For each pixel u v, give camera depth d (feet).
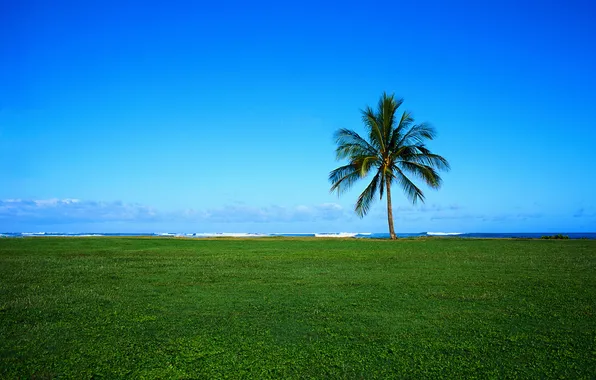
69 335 16.44
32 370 13.35
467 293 23.86
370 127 90.84
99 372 13.26
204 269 33.40
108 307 20.67
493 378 12.89
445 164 87.40
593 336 16.38
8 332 16.78
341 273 31.40
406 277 29.48
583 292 24.06
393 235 86.99
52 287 25.61
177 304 21.31
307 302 21.77
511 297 22.84
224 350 14.99
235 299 22.47
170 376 13.04
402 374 13.17
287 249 52.19
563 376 13.00
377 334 16.66
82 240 63.41
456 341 15.87
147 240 65.00
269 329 17.26
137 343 15.64
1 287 25.54
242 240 70.03
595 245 57.57
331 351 14.92
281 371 13.37
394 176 89.86
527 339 16.06
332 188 90.84
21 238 66.33
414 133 89.30
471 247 54.80
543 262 37.78
